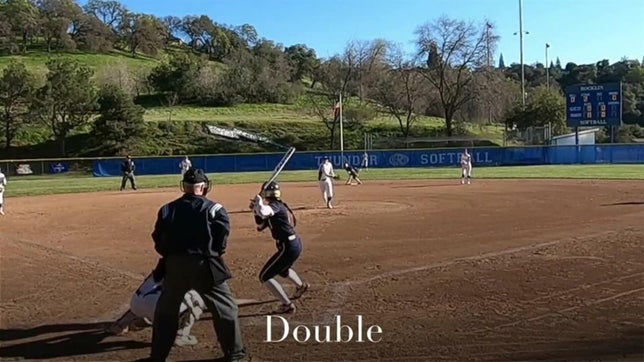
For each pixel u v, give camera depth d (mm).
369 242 14719
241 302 9406
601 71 142250
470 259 12258
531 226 16688
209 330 8062
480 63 81500
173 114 95812
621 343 7109
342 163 58938
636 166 48938
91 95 76750
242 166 59938
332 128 82125
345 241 14938
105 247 14977
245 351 6969
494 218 18641
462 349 7059
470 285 10078
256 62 116562
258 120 90062
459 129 85000
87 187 40469
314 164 59719
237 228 17594
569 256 12312
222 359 7004
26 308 9367
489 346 7129
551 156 56281
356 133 85500
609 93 54000
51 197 32281
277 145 81750
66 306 9453
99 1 139500
